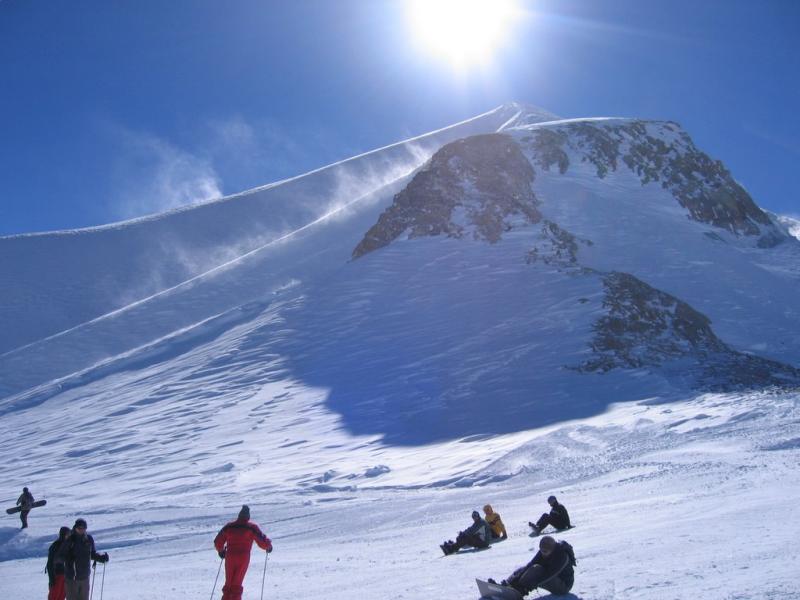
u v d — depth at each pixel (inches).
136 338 2851.9
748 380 1466.5
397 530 660.1
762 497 467.8
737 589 233.5
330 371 1827.0
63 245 4276.6
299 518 810.8
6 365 2736.2
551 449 1065.5
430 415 1471.5
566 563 279.9
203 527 798.5
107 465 1473.9
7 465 1601.9
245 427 1578.5
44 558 701.3
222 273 3324.3
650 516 475.2
